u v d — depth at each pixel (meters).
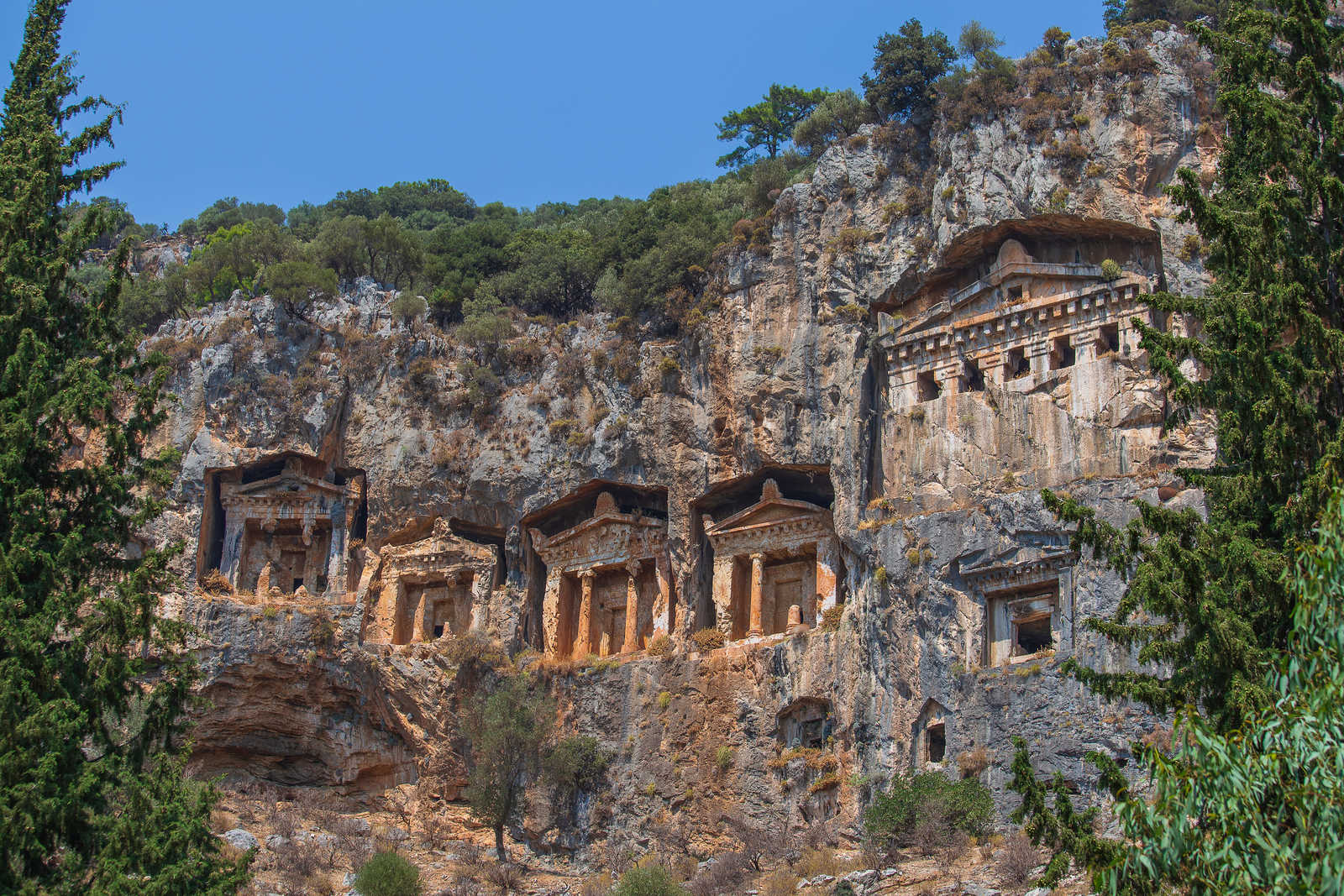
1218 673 32.25
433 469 82.94
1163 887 28.33
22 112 51.91
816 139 90.00
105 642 43.53
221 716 81.50
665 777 70.81
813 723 68.44
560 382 81.69
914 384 68.75
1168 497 57.78
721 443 75.19
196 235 144.38
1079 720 56.56
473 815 73.19
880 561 65.12
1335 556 27.09
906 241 70.81
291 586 85.94
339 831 74.00
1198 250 62.25
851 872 54.59
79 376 46.34
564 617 79.69
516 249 106.00
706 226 85.44
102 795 41.84
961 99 70.56
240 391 86.31
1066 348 65.00
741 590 74.81
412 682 79.19
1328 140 37.50
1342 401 34.91
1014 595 61.53
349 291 92.88
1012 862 49.78
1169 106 65.25
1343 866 24.16
